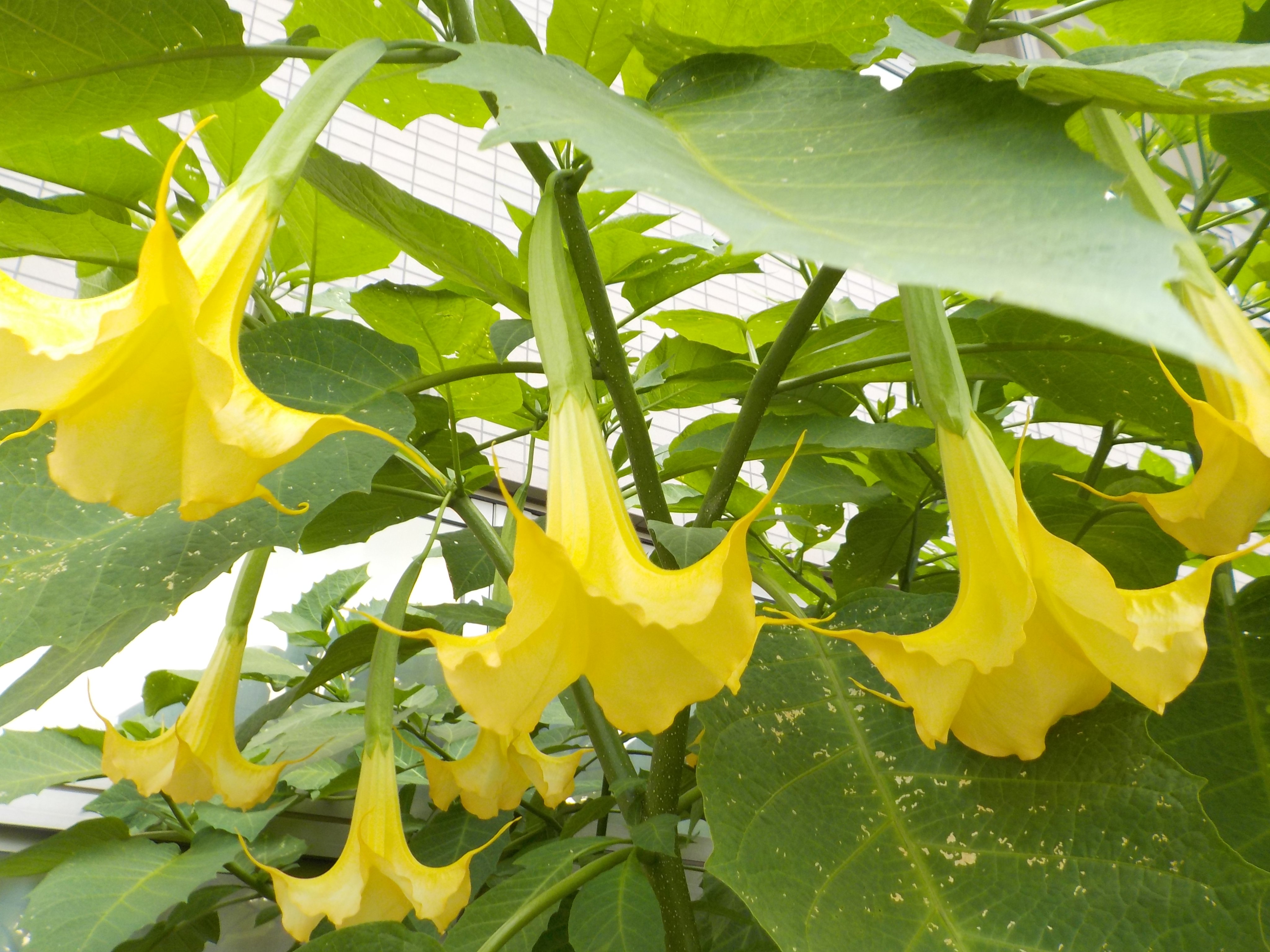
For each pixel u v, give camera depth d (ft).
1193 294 1.80
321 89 1.76
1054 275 1.15
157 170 3.32
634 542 1.57
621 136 1.50
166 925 3.62
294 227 3.61
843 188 1.50
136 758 2.61
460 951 2.50
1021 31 2.36
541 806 4.11
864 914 1.88
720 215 1.28
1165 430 3.07
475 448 3.85
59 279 5.33
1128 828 1.92
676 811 2.69
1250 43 2.44
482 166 7.48
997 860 1.94
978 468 1.82
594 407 1.74
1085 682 1.75
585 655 1.48
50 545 2.05
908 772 2.13
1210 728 2.41
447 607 2.95
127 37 2.20
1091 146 3.21
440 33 3.01
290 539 2.13
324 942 2.19
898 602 2.52
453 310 3.39
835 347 3.37
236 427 1.29
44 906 3.05
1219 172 3.60
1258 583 2.64
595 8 2.71
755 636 1.41
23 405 1.29
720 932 3.42
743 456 2.69
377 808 2.43
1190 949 1.76
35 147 3.13
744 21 2.48
